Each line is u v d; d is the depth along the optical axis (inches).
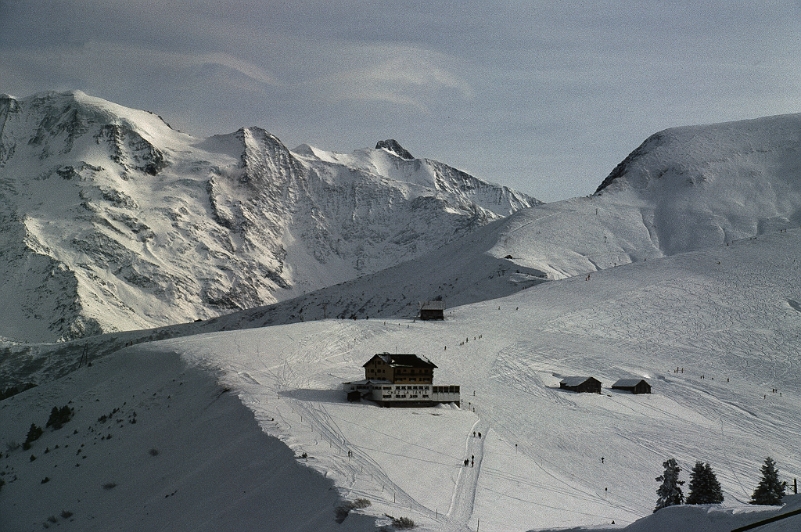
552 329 6899.6
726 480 3841.0
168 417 4768.7
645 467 4018.2
